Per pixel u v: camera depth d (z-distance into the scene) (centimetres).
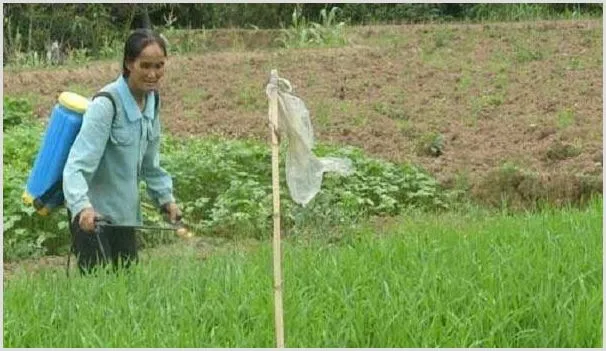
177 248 979
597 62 1925
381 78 1903
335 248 803
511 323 596
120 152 716
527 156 1341
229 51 2338
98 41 2447
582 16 2553
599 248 739
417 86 1836
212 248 977
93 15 2458
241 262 754
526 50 2027
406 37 2253
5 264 943
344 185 1136
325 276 692
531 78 1836
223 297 647
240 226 1055
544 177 1168
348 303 617
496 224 864
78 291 676
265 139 1503
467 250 747
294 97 560
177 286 679
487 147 1419
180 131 1554
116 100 705
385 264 714
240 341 569
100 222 686
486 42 2169
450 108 1669
